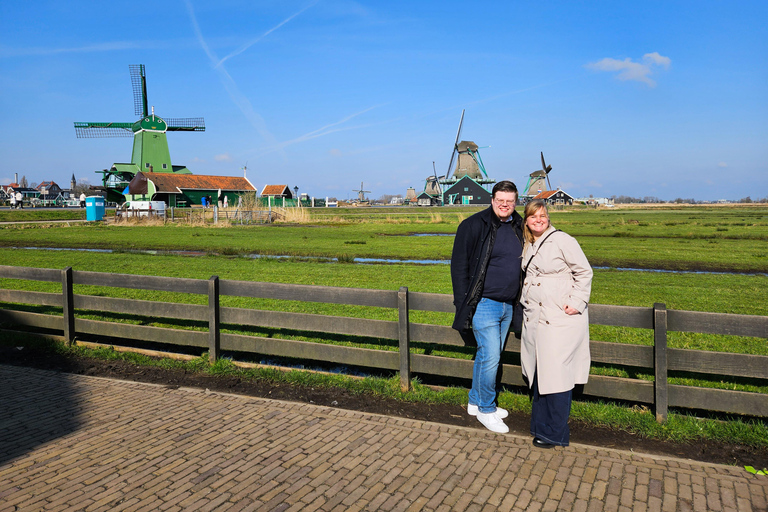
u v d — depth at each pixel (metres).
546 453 3.83
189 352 6.80
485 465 3.64
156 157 68.44
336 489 3.31
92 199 40.50
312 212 63.47
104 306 6.54
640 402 4.84
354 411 4.63
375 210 74.81
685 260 16.16
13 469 3.55
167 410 4.66
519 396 4.85
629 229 31.70
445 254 18.00
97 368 5.95
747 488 3.32
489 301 4.20
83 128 67.19
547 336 3.84
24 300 6.95
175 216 42.69
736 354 4.09
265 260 15.95
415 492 3.28
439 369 5.08
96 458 3.71
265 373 5.59
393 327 5.19
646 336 7.05
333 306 9.13
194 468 3.58
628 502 3.16
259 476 3.47
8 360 6.25
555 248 3.89
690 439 4.04
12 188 121.62
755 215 57.00
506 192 4.00
